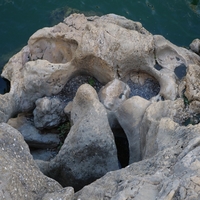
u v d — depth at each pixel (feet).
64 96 42.55
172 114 35.58
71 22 42.45
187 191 23.35
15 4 51.03
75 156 33.81
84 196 26.23
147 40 41.09
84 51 39.65
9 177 23.84
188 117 37.45
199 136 27.27
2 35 49.08
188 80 39.73
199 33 51.34
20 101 41.42
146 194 24.11
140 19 51.80
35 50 43.83
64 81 42.22
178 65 42.80
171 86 40.11
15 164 25.18
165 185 24.06
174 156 26.86
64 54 43.16
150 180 24.93
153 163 27.04
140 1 52.85
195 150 25.98
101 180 27.30
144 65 41.83
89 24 40.42
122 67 41.29
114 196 24.57
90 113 34.55
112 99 39.42
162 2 53.01
